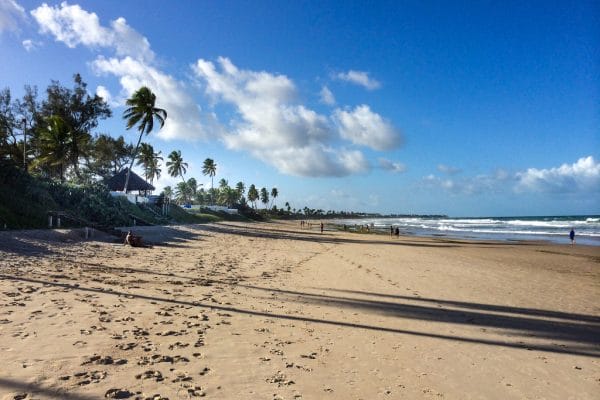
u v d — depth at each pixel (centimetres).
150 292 1068
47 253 1681
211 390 484
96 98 5938
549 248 3688
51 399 421
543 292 1443
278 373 562
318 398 489
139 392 458
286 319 888
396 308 1071
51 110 5597
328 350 690
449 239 5031
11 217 2506
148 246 2408
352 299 1160
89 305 866
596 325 983
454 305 1147
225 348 654
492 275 1842
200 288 1190
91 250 1952
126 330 705
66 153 5022
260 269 1725
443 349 739
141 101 5441
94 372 506
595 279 1830
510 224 11250
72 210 3450
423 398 517
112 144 7581
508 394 550
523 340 824
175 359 582
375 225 11456
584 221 12450
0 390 433
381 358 667
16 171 3131
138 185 6500
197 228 4891
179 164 11681
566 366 677
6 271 1195
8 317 729
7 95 5303
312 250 2925
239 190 18712
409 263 2211
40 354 554
